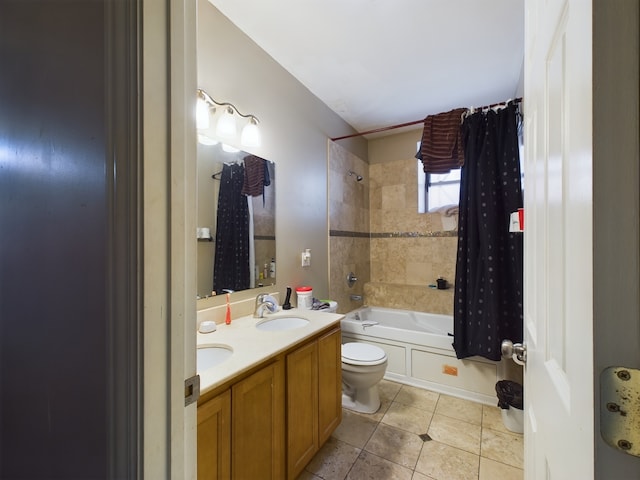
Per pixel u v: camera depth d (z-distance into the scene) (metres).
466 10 1.67
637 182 0.33
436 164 2.53
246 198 1.88
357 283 3.29
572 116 0.44
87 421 0.54
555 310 0.58
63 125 0.59
